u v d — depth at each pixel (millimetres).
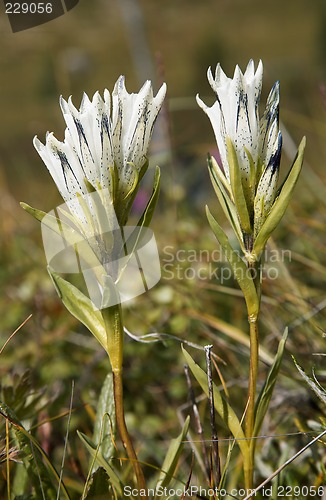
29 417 448
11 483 422
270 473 433
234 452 463
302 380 461
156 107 356
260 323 555
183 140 862
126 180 356
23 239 787
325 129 733
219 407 373
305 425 453
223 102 354
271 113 356
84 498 384
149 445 490
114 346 362
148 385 561
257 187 359
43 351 576
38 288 644
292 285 534
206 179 879
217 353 546
